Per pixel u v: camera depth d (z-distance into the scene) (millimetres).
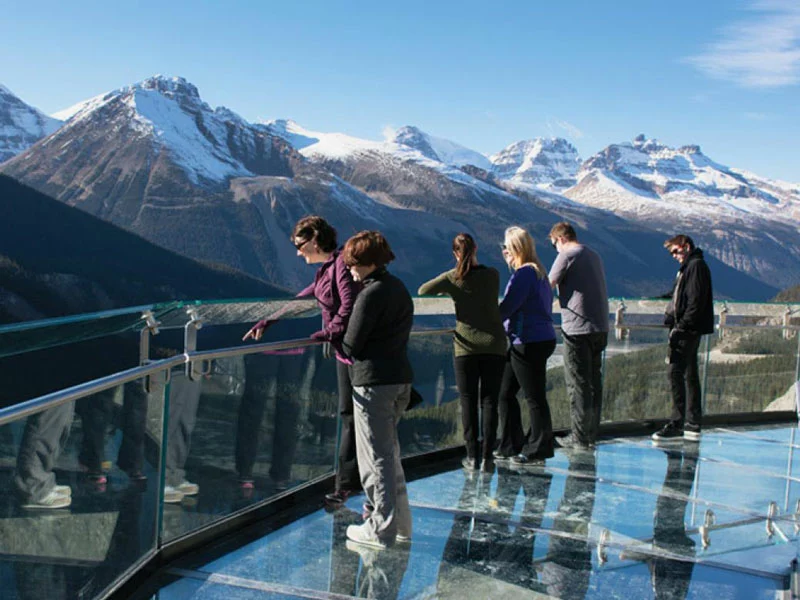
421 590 2900
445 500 4062
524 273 4590
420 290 4316
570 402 5352
